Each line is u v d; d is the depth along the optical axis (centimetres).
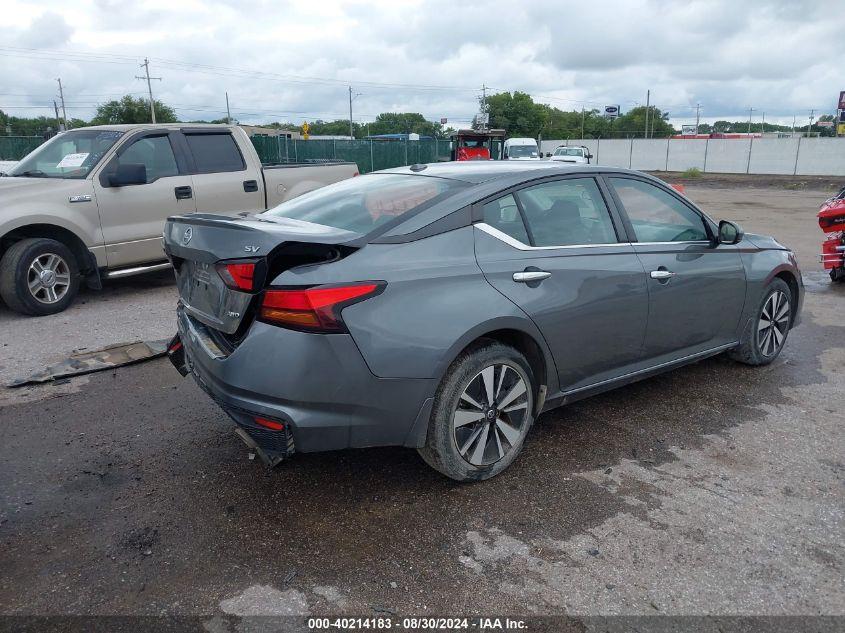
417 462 373
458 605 261
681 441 403
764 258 505
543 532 308
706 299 452
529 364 364
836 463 377
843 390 488
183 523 313
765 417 439
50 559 286
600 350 388
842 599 266
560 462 375
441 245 328
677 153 5653
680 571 282
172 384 486
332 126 12544
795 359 559
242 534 305
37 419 425
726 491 346
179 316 375
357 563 285
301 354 287
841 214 841
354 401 300
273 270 304
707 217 467
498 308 331
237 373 295
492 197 353
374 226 329
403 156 3709
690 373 522
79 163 729
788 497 340
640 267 402
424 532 308
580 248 379
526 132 9556
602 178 407
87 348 568
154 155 765
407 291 308
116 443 393
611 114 10944
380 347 299
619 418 436
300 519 317
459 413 331
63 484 347
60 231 702
